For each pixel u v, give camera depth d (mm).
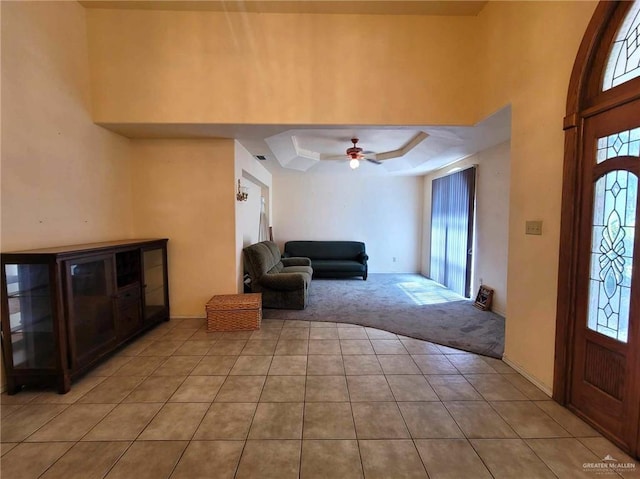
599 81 1788
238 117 2984
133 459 1578
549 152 2107
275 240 6988
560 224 2016
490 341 3107
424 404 2047
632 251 1589
